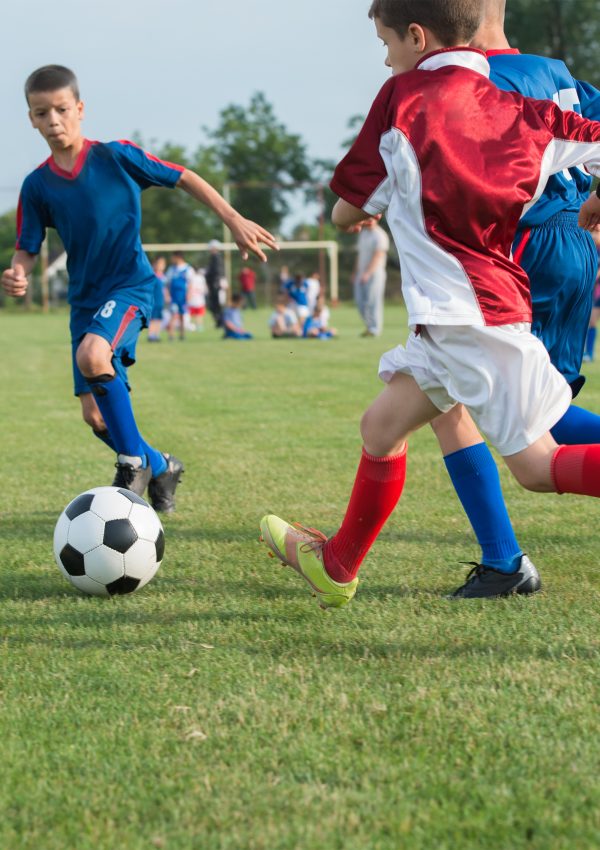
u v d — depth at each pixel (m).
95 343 3.97
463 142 2.41
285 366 12.37
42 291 41.34
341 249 42.09
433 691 2.24
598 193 2.58
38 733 2.07
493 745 1.96
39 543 3.85
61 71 4.07
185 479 5.13
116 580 3.09
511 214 2.42
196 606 2.99
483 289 2.37
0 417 7.94
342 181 2.54
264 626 2.77
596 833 1.64
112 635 2.72
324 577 2.87
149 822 1.71
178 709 2.18
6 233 48.66
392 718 2.10
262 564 3.47
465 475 3.03
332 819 1.70
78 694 2.29
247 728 2.07
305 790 1.80
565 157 2.50
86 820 1.71
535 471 2.36
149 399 9.00
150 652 2.56
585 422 2.95
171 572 3.38
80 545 3.08
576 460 2.31
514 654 2.50
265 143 60.19
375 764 1.90
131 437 4.12
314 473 5.27
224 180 55.59
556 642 2.58
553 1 42.03
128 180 4.18
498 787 1.79
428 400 2.59
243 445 6.28
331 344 16.50
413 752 1.95
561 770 1.86
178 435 6.74
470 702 2.18
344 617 2.84
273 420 7.50
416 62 2.60
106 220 4.16
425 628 2.71
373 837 1.64
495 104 2.48
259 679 2.35
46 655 2.56
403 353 2.62
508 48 3.31
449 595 3.05
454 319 2.34
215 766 1.91
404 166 2.41
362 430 2.73
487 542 3.04
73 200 4.14
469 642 2.59
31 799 1.80
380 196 2.50
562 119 2.52
